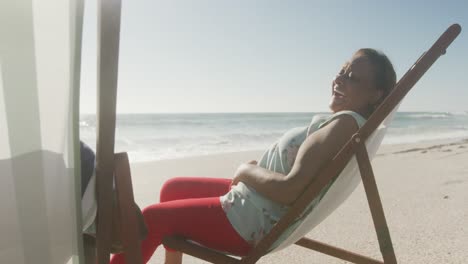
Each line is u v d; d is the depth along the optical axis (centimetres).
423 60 137
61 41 88
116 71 95
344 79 181
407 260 273
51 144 93
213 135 2180
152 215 157
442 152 940
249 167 165
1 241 93
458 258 274
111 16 91
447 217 373
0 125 88
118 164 108
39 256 96
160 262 288
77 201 94
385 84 177
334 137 149
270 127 3062
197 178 200
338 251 186
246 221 159
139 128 2772
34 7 86
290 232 154
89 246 118
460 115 4934
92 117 3525
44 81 89
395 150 1040
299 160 151
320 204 146
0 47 85
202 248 154
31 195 93
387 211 403
